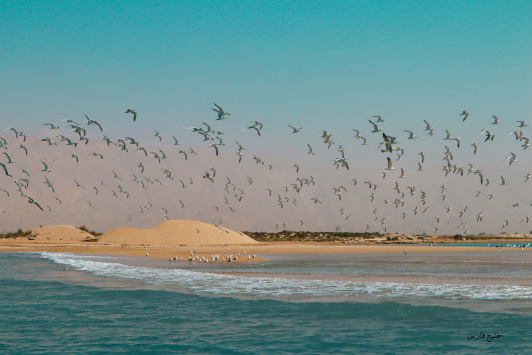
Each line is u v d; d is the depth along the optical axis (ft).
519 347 61.77
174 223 482.28
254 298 97.96
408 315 80.02
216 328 73.20
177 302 94.27
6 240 520.01
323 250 342.64
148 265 194.18
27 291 110.93
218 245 435.94
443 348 62.03
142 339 67.31
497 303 90.27
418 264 196.24
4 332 71.26
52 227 581.53
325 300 94.94
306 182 186.50
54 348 63.21
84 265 194.70
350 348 62.39
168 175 183.73
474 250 363.97
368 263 204.44
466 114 128.06
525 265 189.26
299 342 65.31
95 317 81.15
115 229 461.37
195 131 136.05
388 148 97.04
